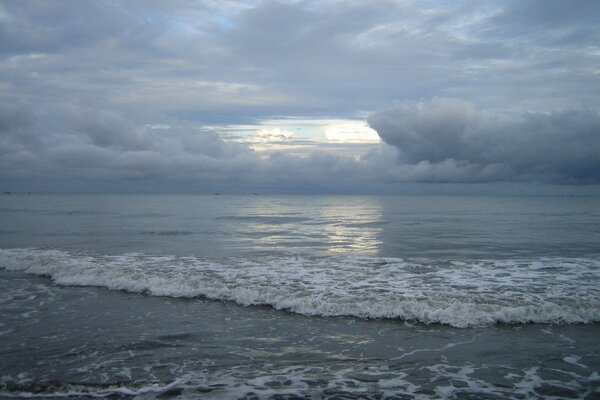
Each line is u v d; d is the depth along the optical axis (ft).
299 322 32.73
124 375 23.44
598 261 56.44
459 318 32.50
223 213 171.01
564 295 38.29
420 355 26.32
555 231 96.48
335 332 30.50
